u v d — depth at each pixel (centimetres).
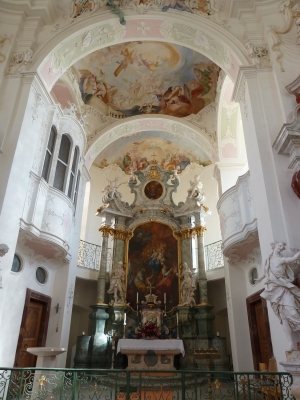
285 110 641
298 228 550
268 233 579
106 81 1309
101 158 1588
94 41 894
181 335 1114
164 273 1266
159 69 1291
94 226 1470
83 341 1103
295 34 728
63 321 954
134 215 1373
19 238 759
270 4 784
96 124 1345
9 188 636
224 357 1049
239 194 870
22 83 747
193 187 1366
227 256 959
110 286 1196
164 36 912
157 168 1454
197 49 901
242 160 1194
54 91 1186
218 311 1270
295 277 498
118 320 1139
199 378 888
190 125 1338
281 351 524
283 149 598
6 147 667
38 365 622
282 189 583
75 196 1110
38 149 797
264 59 735
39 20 835
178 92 1352
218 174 1198
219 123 1209
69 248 927
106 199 1353
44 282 945
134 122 1378
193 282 1182
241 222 843
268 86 696
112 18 860
